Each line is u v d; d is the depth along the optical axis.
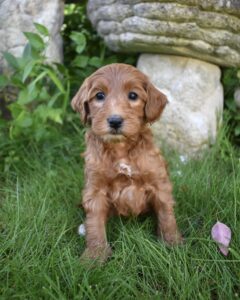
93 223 0.73
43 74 0.96
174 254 0.67
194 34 0.89
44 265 0.65
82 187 0.88
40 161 0.99
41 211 0.77
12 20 1.04
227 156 0.98
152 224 0.79
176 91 0.98
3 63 1.05
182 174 0.90
